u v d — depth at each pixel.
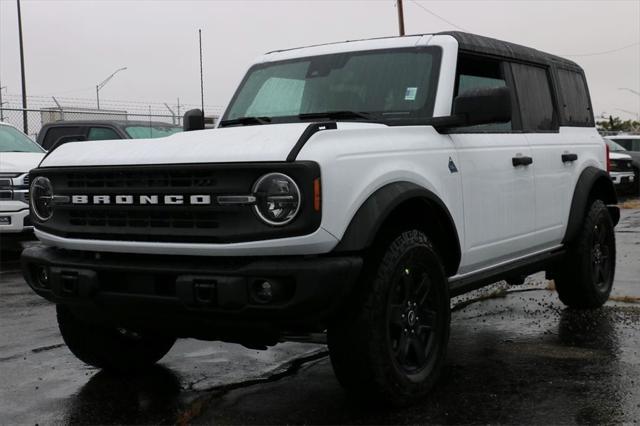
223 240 3.72
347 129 3.96
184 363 5.25
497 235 5.12
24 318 6.78
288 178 3.62
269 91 5.47
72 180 4.23
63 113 17.73
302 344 5.70
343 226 3.74
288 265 3.63
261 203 3.66
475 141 4.96
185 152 3.90
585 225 6.43
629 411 4.06
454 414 4.05
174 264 3.85
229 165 3.69
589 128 6.89
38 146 11.48
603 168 6.85
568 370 4.85
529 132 5.76
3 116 17.25
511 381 4.63
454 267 4.64
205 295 3.70
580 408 4.12
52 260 4.26
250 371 5.00
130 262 3.99
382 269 3.93
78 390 4.69
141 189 3.92
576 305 6.67
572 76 6.79
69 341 4.76
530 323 6.25
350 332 3.87
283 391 4.52
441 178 4.51
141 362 4.98
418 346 4.26
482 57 5.35
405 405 4.11
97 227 4.13
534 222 5.61
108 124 13.44
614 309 6.74
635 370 4.83
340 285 3.67
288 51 5.72
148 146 4.15
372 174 3.94
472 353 5.32
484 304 7.08
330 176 3.69
